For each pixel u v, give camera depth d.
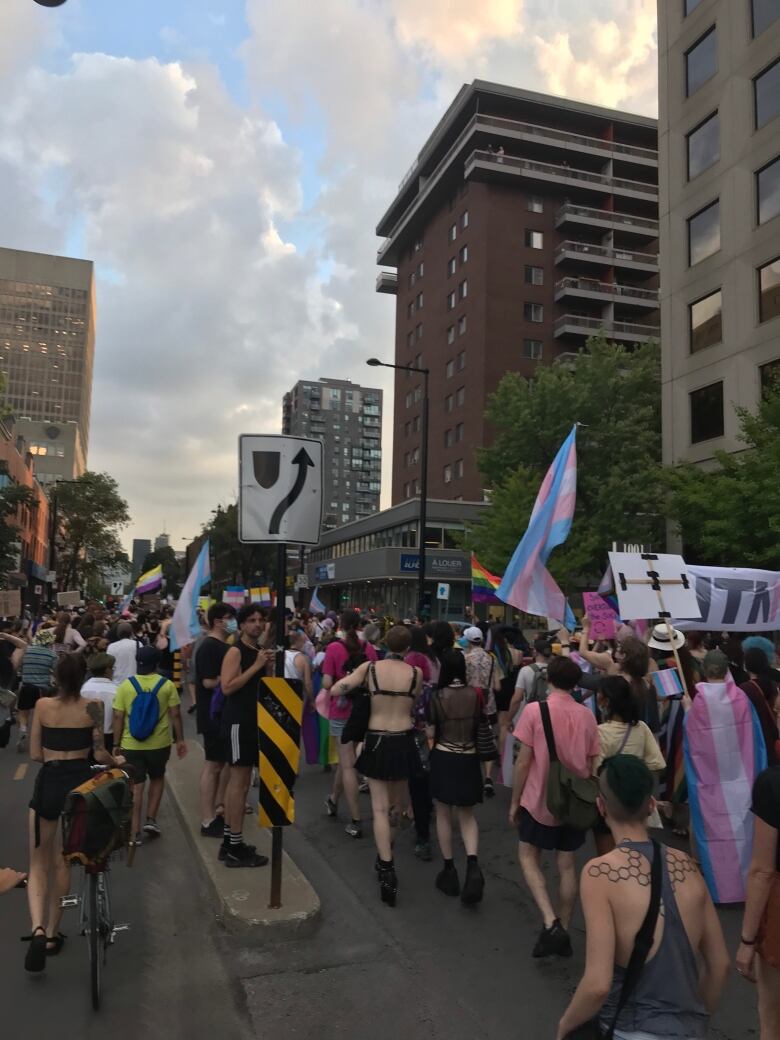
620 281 52.53
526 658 8.71
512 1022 3.65
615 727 4.91
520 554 7.73
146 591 19.38
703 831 5.30
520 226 50.22
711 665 5.50
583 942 4.59
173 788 8.05
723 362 24.27
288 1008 3.78
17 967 4.20
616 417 31.17
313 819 7.31
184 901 5.20
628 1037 2.04
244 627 5.64
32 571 55.09
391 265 65.75
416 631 7.36
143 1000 3.83
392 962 4.29
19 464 51.47
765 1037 2.87
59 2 4.66
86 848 3.76
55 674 4.44
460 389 51.06
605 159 52.16
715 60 25.00
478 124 48.72
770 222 22.69
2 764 9.40
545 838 4.47
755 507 17.61
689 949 2.12
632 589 6.49
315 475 5.21
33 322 149.38
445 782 5.21
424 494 23.70
